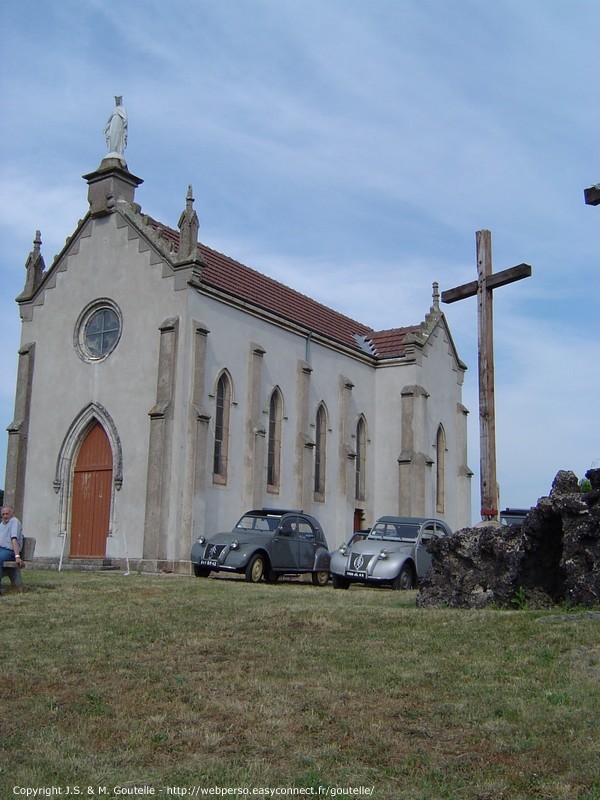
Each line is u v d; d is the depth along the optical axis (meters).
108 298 30.92
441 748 8.13
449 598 15.84
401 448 38.00
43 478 31.52
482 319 21.05
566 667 10.41
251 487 30.47
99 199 31.73
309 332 34.56
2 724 8.88
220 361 29.98
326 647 12.02
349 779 7.45
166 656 11.64
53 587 19.11
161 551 27.41
